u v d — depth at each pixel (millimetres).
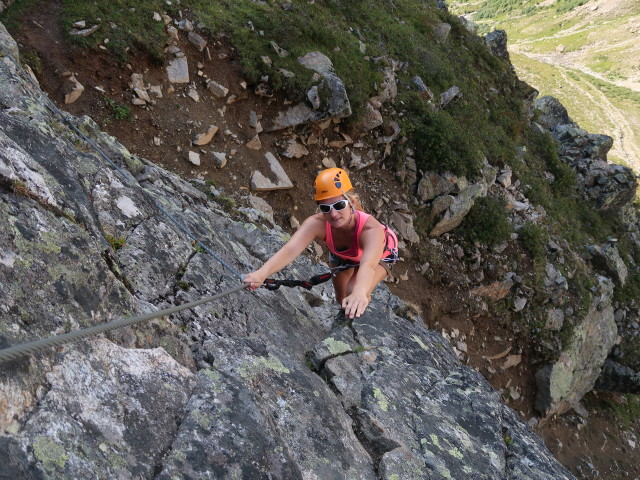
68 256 3088
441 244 13734
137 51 9758
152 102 9625
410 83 15164
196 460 2805
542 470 4645
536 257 15023
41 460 2178
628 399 19516
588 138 23312
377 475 3773
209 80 10477
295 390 3846
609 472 16484
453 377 5488
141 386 2986
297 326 5414
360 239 3861
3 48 6172
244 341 4078
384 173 13109
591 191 22141
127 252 4277
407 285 12570
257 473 2926
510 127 19688
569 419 16828
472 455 4375
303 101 11367
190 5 11086
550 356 14797
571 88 94188
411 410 4590
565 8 155625
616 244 21219
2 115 3879
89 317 3012
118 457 2523
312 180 11602
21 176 3184
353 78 12625
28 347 1913
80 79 9023
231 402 3268
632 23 134625
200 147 9875
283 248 3797
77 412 2521
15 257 2789
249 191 10203
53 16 9297
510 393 14266
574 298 15891
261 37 11656
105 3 9914
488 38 24000
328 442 3629
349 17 15562
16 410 2268
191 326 4117
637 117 83062
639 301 20109
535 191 17875
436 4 23438
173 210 5848
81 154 4754
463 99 17438
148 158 9188
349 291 4785
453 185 13680
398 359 5379
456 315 13438
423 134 13820
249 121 10805
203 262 4980
